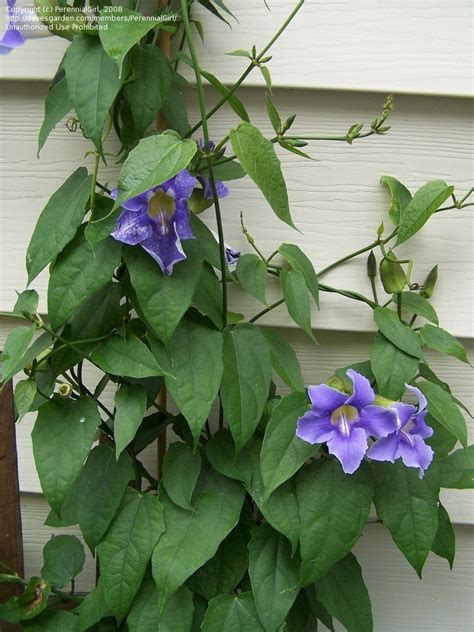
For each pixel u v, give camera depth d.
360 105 0.61
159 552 0.52
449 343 0.57
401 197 0.60
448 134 0.61
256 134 0.46
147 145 0.43
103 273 0.49
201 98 0.47
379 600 0.72
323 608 0.62
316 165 0.62
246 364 0.52
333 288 0.62
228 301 0.64
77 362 0.54
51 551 0.64
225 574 0.57
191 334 0.52
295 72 0.60
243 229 0.61
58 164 0.63
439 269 0.63
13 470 0.65
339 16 0.59
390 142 0.62
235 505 0.54
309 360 0.66
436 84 0.59
